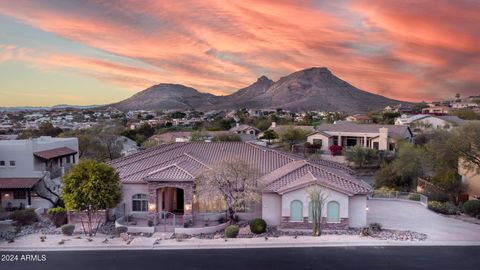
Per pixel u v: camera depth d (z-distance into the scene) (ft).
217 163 105.70
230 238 89.45
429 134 248.32
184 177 100.68
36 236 93.20
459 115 363.56
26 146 142.51
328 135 259.39
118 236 92.27
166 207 111.65
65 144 169.78
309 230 95.81
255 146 133.69
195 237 90.89
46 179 143.02
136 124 460.96
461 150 126.52
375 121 403.13
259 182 103.71
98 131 225.97
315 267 72.33
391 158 219.00
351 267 72.38
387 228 98.07
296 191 96.58
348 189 96.27
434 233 93.71
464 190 136.46
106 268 72.28
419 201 132.67
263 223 93.09
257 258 77.25
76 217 105.70
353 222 98.53
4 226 103.76
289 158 125.29
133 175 108.58
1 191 137.59
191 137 260.83
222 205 106.01
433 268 71.92
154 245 85.10
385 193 140.26
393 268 71.87
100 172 95.55
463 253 79.97
